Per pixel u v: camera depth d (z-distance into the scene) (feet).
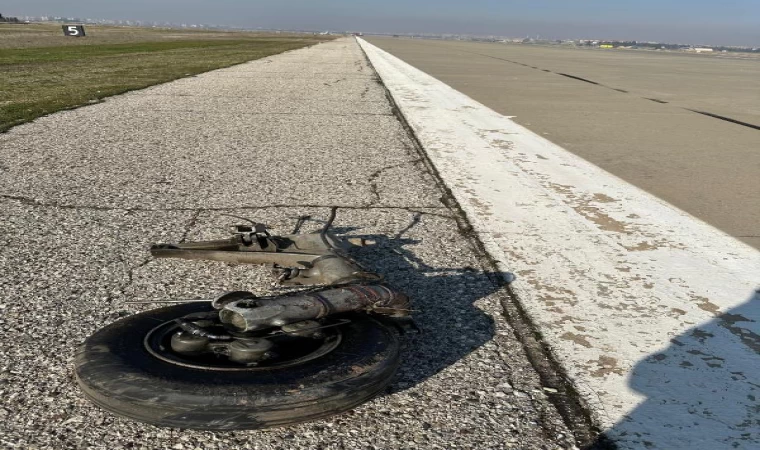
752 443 6.44
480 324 8.94
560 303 9.78
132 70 61.11
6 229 12.34
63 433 6.15
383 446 6.12
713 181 18.65
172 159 19.67
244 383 5.91
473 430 6.45
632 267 11.46
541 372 7.69
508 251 12.13
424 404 6.86
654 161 21.68
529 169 19.80
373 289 7.61
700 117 35.32
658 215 14.89
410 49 168.76
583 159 21.76
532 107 38.24
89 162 18.89
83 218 13.25
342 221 13.74
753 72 106.42
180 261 10.85
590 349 8.32
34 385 6.95
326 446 6.08
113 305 9.05
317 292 7.25
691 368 7.93
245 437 6.17
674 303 9.91
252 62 77.61
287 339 6.77
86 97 36.47
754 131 30.01
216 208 14.38
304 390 5.91
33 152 20.21
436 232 13.20
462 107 36.55
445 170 19.25
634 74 82.64
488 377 7.50
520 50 207.10
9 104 32.60
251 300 6.66
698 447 6.35
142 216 13.53
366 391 6.19
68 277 10.03
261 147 22.09
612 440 6.40
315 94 41.09
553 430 6.52
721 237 13.32
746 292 10.43
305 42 207.82
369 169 19.08
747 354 8.34
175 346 6.42
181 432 6.23
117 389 5.81
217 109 32.35
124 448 5.95
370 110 33.40
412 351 8.06
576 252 12.19
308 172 18.43
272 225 13.19
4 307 8.87
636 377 7.66
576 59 136.87
